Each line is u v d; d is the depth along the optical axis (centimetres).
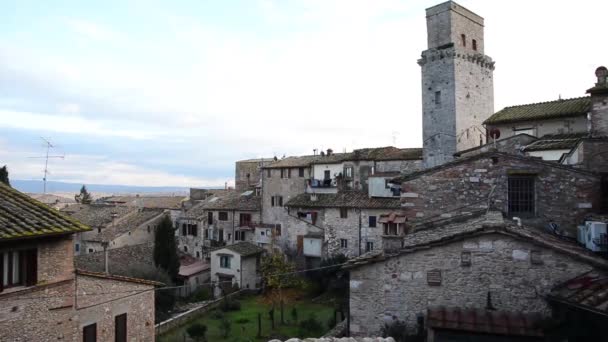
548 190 1662
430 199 1805
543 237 1346
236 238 5356
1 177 3578
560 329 1103
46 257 1438
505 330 1113
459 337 1148
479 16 4275
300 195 4950
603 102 2109
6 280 1312
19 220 1376
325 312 3628
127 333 1798
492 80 4362
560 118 3084
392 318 1308
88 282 1617
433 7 4122
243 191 6050
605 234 1382
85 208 6469
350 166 4744
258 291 4503
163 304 3719
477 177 1752
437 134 4038
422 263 1295
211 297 4356
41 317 1413
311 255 4566
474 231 1242
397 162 4512
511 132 3375
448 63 3969
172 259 4350
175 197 7919
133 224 5597
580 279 1155
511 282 1223
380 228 4159
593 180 1625
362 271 1345
